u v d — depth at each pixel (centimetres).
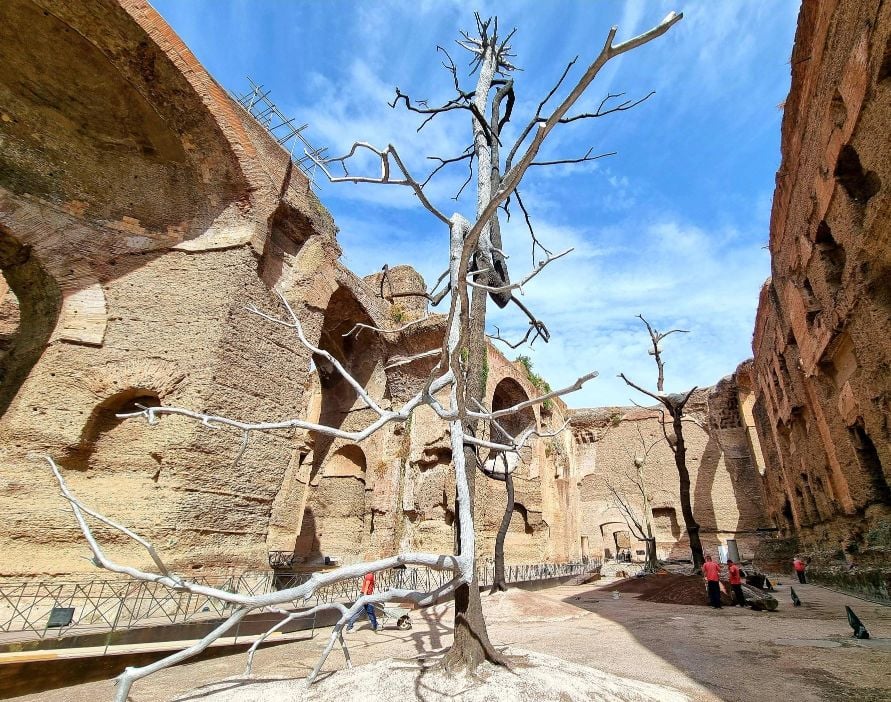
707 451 4006
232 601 400
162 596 1106
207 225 1554
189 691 499
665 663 641
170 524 1165
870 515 1264
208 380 1323
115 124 1523
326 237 1925
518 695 418
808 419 1714
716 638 825
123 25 1357
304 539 2245
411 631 1009
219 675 678
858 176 979
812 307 1374
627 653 708
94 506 1207
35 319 1442
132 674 366
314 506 2312
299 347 1642
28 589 1061
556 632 912
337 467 2356
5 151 1405
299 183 1850
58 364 1305
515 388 2709
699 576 1734
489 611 1105
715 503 3847
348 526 2245
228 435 1339
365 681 465
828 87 977
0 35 1349
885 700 462
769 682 540
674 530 3953
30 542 1127
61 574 1107
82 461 1263
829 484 1592
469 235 387
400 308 2545
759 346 2389
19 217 1387
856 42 823
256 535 1354
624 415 4462
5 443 1198
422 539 1958
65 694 624
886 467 1030
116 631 793
